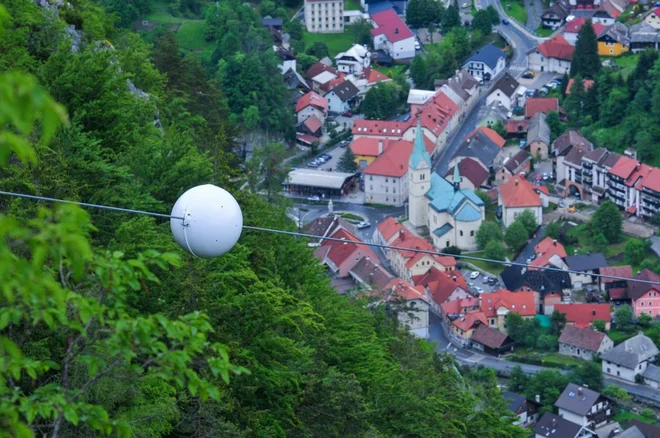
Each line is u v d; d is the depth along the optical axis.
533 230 156.88
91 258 19.41
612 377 125.38
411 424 50.75
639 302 137.12
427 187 162.50
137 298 37.56
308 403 44.22
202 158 56.56
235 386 40.88
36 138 43.53
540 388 120.06
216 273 41.19
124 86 62.19
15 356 19.59
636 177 161.25
